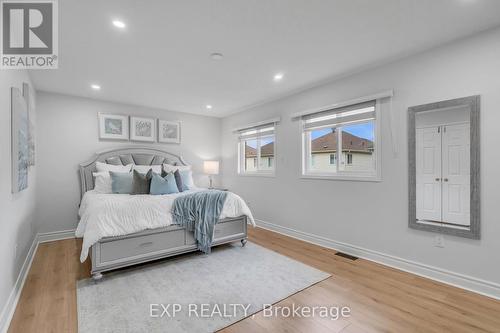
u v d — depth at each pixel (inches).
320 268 106.7
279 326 68.3
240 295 84.6
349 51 99.7
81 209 132.1
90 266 109.3
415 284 92.2
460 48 89.6
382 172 111.3
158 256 109.5
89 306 77.7
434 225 95.3
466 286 88.0
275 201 167.9
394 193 107.3
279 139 164.6
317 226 140.0
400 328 67.4
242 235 136.2
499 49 81.4
